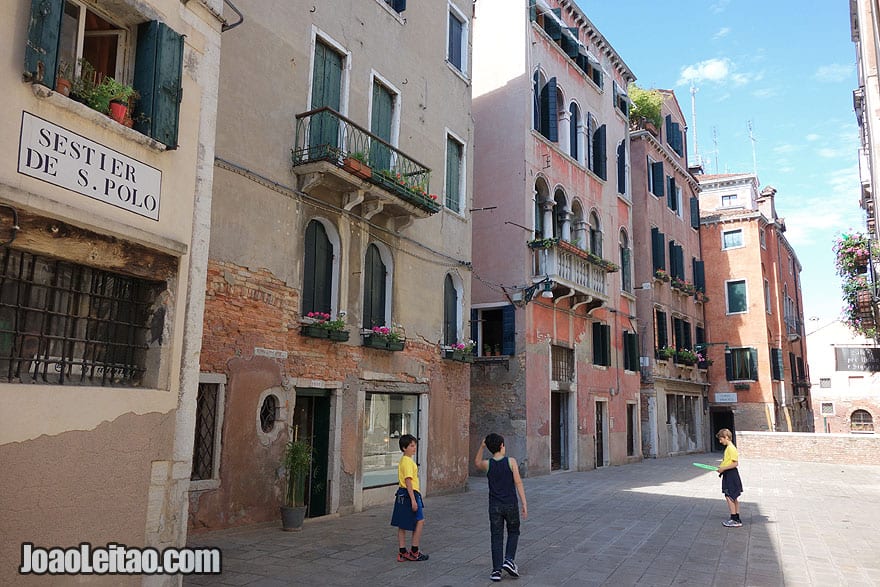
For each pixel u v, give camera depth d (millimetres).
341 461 11547
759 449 26547
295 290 10859
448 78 15727
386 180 12266
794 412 37594
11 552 4879
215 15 7273
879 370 26250
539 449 18703
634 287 27453
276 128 10750
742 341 33719
